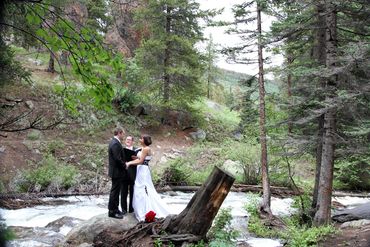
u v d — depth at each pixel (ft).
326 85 32.22
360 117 31.96
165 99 72.64
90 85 11.17
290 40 37.27
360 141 32.07
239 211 40.68
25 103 56.54
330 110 30.81
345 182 64.90
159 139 71.20
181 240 22.36
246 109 44.78
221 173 23.03
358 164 56.29
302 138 35.32
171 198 47.78
